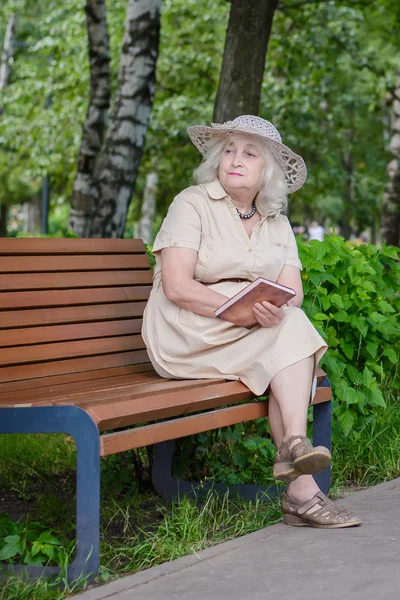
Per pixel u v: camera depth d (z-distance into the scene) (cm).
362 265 589
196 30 1973
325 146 2077
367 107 2317
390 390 638
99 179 1077
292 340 423
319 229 3378
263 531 419
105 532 439
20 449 586
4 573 358
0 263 449
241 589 337
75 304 480
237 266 457
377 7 1817
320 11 1748
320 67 1830
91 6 1226
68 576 352
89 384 448
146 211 2361
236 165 457
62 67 2002
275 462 414
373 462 549
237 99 932
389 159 2019
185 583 346
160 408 375
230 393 418
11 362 434
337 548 385
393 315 649
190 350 443
